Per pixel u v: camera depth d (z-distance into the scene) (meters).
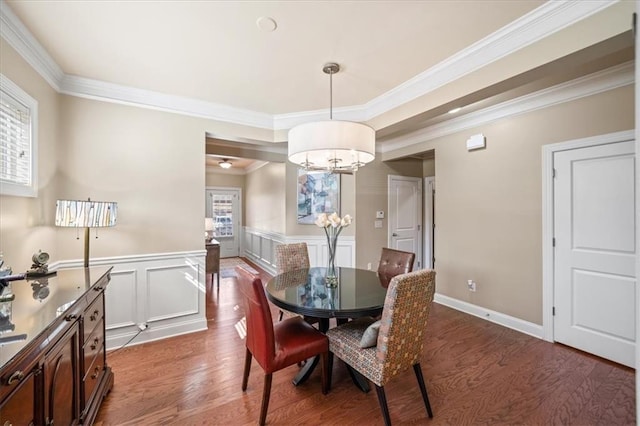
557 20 1.78
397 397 2.02
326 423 1.77
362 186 4.83
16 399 0.94
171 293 3.08
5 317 1.20
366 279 2.69
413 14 1.81
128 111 2.88
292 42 2.11
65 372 1.34
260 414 1.78
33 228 2.14
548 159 2.86
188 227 3.19
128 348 2.75
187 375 2.29
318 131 2.16
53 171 2.46
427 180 5.46
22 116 2.02
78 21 1.85
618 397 1.99
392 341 1.65
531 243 3.00
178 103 3.11
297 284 2.51
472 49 2.19
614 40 1.62
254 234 7.38
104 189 2.76
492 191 3.35
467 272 3.63
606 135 2.48
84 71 2.51
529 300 3.02
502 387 2.12
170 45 2.14
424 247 5.54
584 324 2.63
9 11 1.73
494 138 3.32
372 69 2.51
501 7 1.75
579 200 2.66
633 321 2.36
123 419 1.80
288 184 5.00
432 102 2.59
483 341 2.85
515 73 2.00
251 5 1.72
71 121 2.62
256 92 2.99
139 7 1.73
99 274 1.96
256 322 1.84
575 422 1.77
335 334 2.05
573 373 2.29
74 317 1.38
